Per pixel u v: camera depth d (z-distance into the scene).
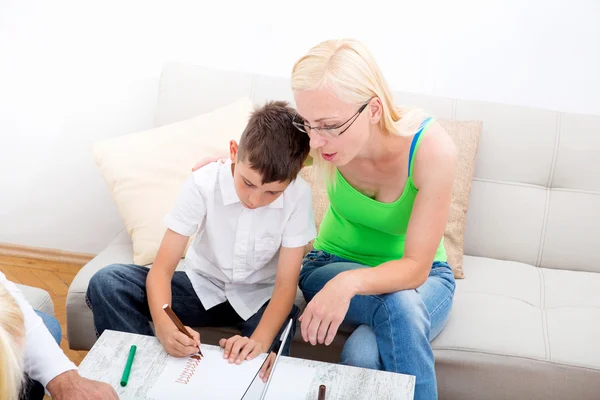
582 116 2.37
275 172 1.63
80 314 2.07
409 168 1.78
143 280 1.87
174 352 1.54
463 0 2.45
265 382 1.45
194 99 2.43
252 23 2.59
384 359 1.74
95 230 2.86
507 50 2.48
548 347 1.92
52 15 2.62
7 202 2.84
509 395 1.93
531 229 2.34
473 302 2.09
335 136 1.65
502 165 2.34
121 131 2.74
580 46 2.44
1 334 1.09
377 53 2.56
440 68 2.54
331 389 1.46
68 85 2.69
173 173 2.28
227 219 1.85
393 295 1.75
